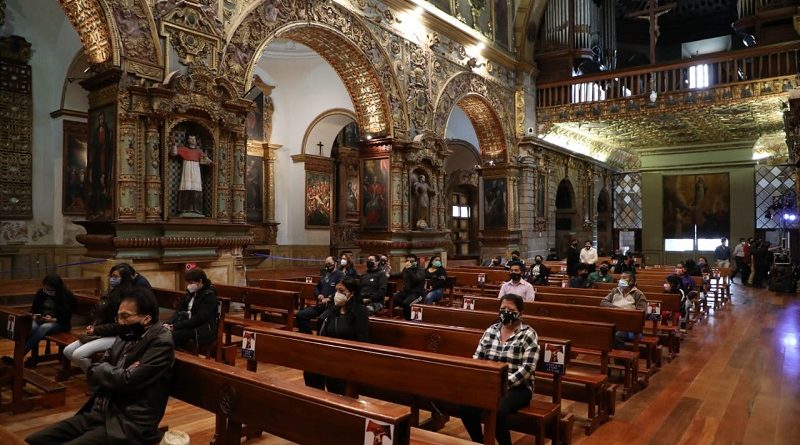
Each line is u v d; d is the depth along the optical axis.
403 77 16.34
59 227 14.65
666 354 9.62
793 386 7.55
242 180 11.67
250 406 3.65
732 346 10.27
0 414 5.79
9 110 13.95
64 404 6.14
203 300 6.91
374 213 16.53
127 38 9.75
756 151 27.78
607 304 8.81
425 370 4.38
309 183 21.56
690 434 5.75
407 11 16.42
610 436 5.70
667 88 20.09
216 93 11.02
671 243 28.55
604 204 32.88
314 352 4.99
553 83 22.88
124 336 3.91
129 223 9.64
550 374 6.24
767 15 19.16
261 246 20.52
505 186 22.16
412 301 11.12
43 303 7.58
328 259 10.78
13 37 13.92
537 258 14.47
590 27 23.30
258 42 12.03
